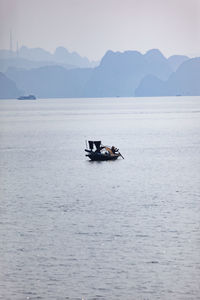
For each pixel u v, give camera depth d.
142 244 102.94
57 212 128.62
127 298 82.25
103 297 82.69
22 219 122.19
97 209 131.12
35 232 111.69
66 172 192.62
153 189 157.00
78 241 105.31
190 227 113.62
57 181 173.50
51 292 84.25
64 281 87.50
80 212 128.25
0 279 88.00
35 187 162.38
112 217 123.06
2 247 102.19
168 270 91.00
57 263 94.31
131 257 96.50
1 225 117.25
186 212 126.88
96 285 86.06
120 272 90.62
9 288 85.12
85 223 118.00
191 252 98.44
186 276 88.69
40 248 101.56
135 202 138.75
